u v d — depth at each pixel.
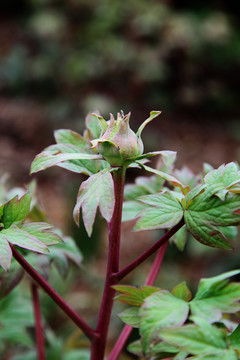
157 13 3.13
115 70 3.03
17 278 0.51
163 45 3.07
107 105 2.80
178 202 0.41
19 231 0.41
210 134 2.94
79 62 3.05
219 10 3.44
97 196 0.39
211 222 0.40
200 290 0.40
